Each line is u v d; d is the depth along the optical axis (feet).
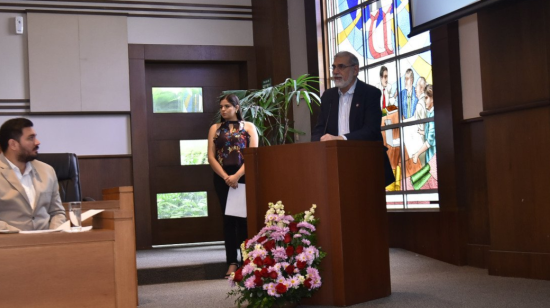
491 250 15.99
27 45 23.27
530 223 15.30
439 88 18.03
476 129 17.42
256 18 25.17
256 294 12.03
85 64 23.68
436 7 16.84
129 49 24.18
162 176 24.97
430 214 18.72
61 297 7.07
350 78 13.80
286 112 22.20
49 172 11.70
